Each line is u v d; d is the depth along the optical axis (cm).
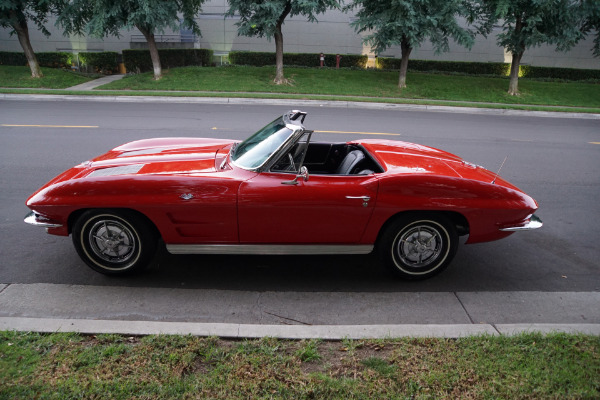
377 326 308
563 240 513
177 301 353
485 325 314
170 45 2689
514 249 486
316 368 263
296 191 357
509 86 2062
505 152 955
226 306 348
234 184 356
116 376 247
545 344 289
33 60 1958
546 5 1720
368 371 259
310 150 483
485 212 379
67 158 765
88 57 2600
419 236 388
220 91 1811
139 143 480
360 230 375
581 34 1884
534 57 2788
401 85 2036
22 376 243
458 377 256
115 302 346
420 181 368
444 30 1833
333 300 364
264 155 369
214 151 441
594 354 280
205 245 374
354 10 2731
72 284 374
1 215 516
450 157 454
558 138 1168
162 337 282
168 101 1588
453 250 393
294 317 336
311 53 2667
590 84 2442
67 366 253
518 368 266
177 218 360
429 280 409
